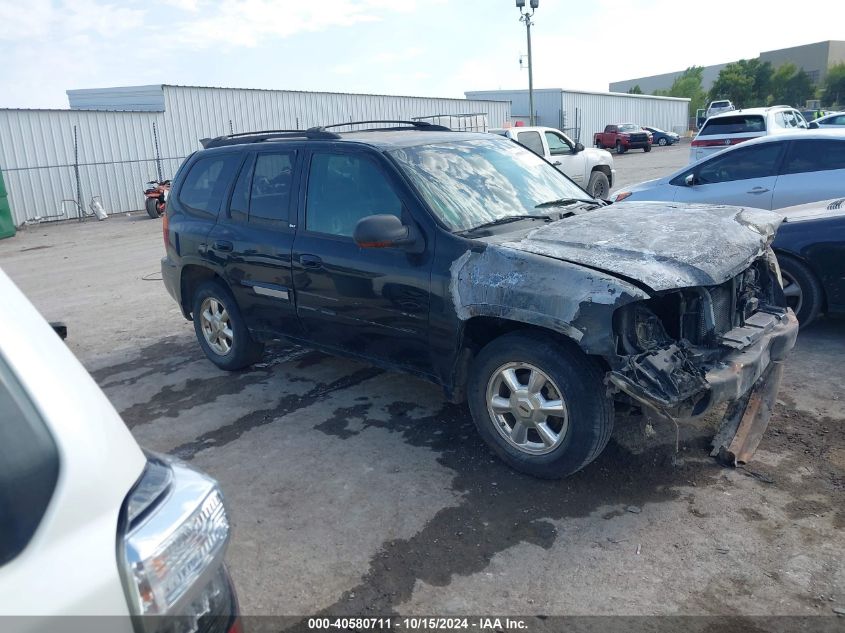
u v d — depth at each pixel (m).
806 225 5.69
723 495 3.66
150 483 1.49
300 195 4.89
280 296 5.04
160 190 20.25
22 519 1.23
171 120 24.19
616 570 3.13
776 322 4.16
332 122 29.30
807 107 64.88
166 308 8.39
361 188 4.52
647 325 3.53
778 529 3.36
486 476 3.98
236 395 5.40
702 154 15.98
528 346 3.73
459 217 4.20
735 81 83.31
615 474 3.92
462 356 4.13
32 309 1.49
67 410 1.35
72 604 1.22
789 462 3.95
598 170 15.78
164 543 1.41
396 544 3.40
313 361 6.05
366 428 4.68
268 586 3.14
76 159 21.41
